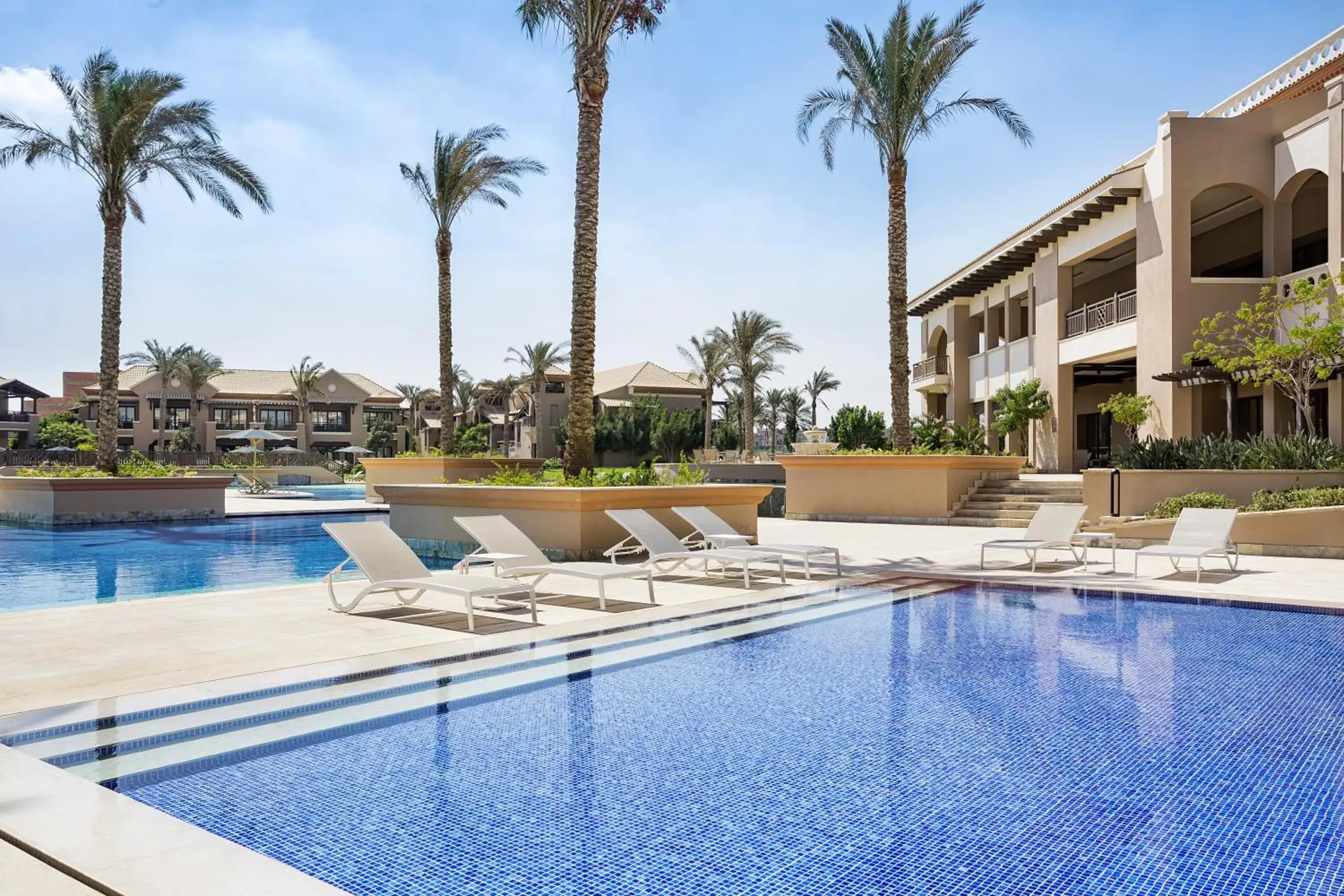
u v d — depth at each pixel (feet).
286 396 237.86
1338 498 40.27
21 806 10.34
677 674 17.58
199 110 63.87
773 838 9.93
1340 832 10.11
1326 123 61.16
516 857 9.37
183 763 12.18
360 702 15.33
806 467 64.34
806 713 14.98
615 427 197.36
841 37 60.64
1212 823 10.38
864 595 27.84
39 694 15.48
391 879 8.81
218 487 67.05
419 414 261.24
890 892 8.63
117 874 8.52
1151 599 27.53
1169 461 52.47
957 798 11.18
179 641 20.02
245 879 8.48
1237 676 17.63
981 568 34.55
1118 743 13.41
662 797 11.16
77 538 52.70
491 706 15.16
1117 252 88.89
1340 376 60.34
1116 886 8.75
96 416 232.32
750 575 32.99
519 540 28.32
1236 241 80.23
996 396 96.58
